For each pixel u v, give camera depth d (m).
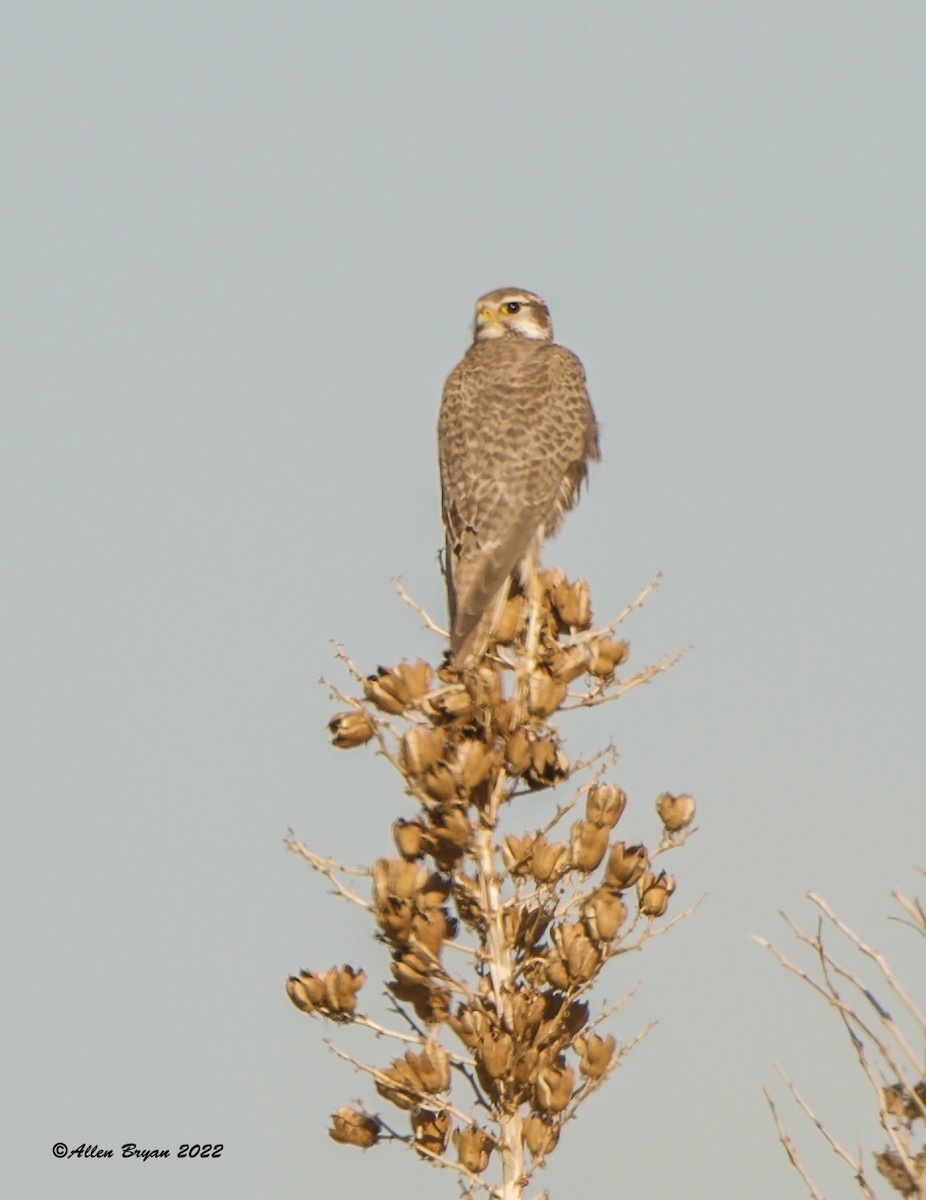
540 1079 10.57
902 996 8.14
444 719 11.37
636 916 11.02
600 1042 10.64
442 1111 10.97
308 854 10.92
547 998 11.02
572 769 11.44
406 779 10.96
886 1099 8.58
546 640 12.31
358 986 10.95
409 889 10.79
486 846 11.05
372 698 11.31
